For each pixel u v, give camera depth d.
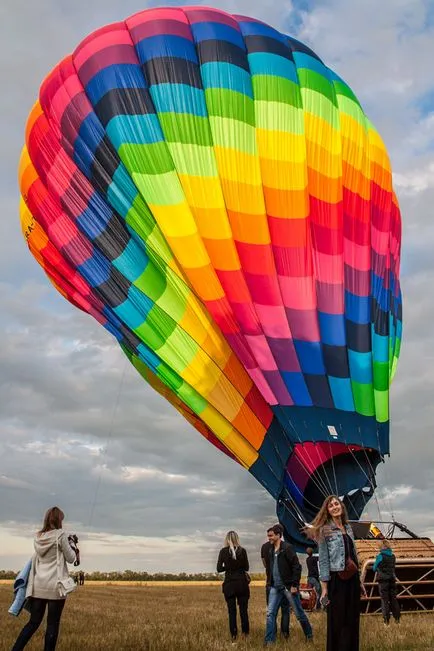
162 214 17.20
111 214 18.06
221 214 17.44
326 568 6.92
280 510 16.64
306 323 17.33
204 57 18.78
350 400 17.20
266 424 17.02
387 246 20.33
